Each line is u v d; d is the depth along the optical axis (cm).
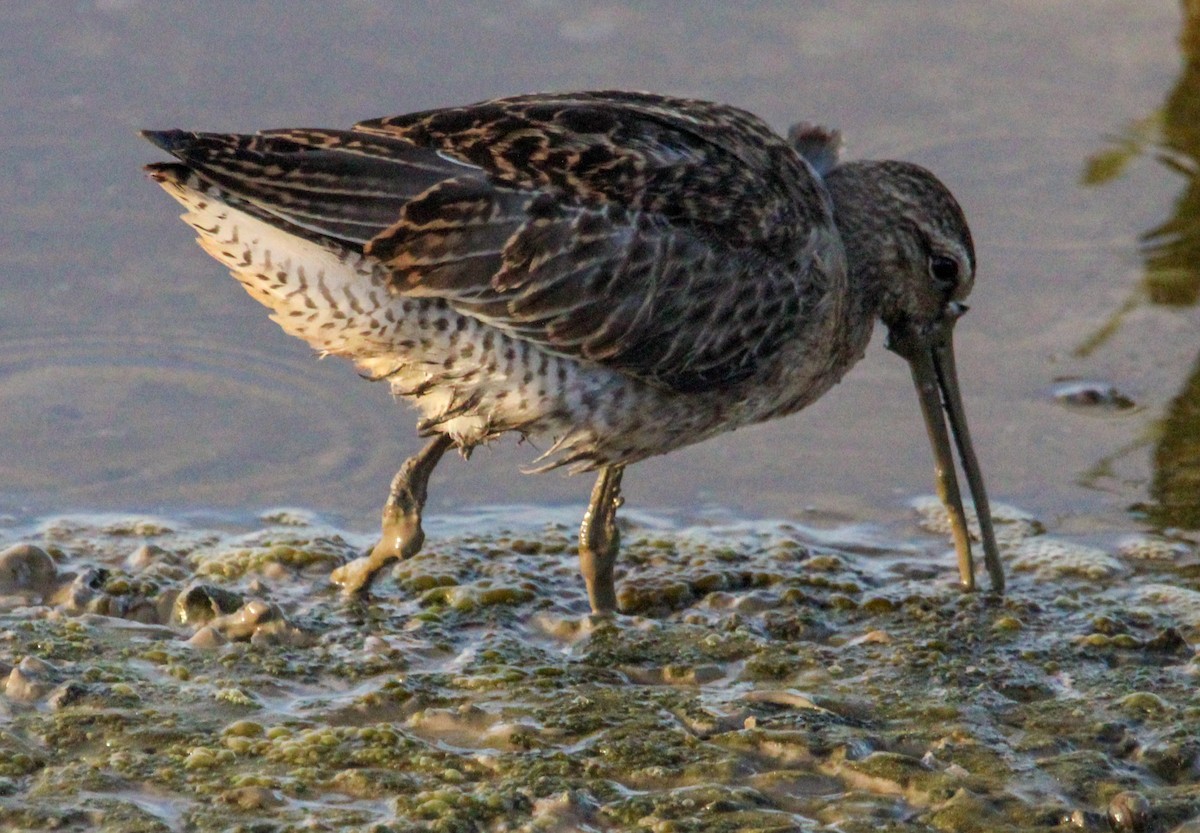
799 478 1289
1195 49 1711
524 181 1017
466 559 1177
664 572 1170
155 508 1215
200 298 1412
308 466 1270
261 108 1579
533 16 1722
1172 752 919
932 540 1223
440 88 1616
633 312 1045
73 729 915
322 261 999
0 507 1200
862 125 1625
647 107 1102
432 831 831
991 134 1628
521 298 1016
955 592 1146
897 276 1202
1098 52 1722
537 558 1188
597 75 1642
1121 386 1361
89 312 1386
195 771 884
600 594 1113
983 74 1694
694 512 1255
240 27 1683
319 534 1188
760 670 1034
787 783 893
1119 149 1606
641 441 1096
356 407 1330
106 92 1588
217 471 1257
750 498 1271
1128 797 851
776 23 1734
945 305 1212
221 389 1330
